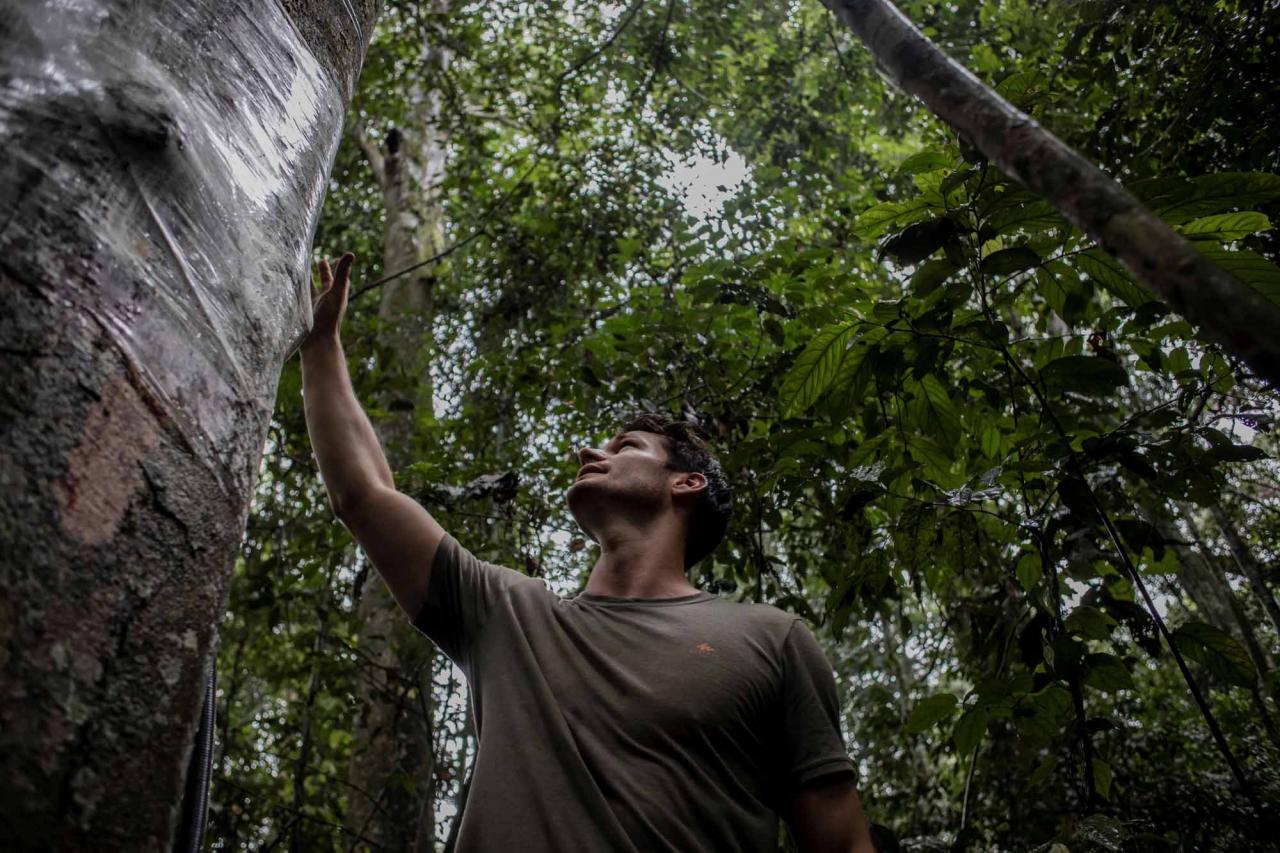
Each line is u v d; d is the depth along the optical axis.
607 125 8.27
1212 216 1.67
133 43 0.86
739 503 3.52
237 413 0.79
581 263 6.23
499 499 3.44
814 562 4.29
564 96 7.74
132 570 0.63
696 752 1.34
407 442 5.90
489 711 1.42
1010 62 6.25
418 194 8.56
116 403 0.66
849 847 1.38
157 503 0.67
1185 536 5.16
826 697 1.52
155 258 0.75
